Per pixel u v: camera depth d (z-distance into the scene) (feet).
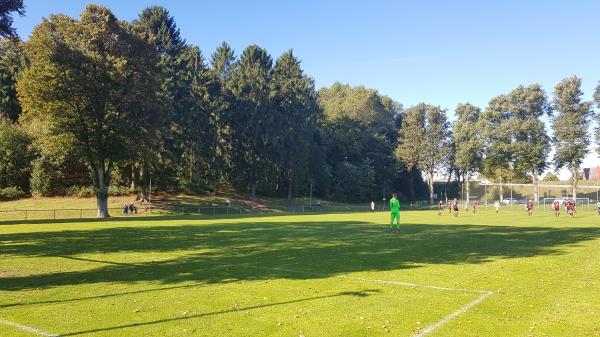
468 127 302.66
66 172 219.61
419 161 336.90
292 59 265.34
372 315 29.01
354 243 70.08
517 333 25.55
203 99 230.68
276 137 245.65
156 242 72.18
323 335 25.09
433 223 119.75
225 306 31.22
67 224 119.34
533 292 35.65
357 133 338.95
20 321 27.58
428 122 338.95
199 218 155.43
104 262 51.37
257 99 244.42
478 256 55.57
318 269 46.37
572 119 261.65
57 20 146.82
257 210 221.05
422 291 36.01
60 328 26.22
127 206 180.34
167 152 215.92
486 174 301.63
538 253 58.29
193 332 25.57
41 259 53.72
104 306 31.22
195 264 49.78
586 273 43.86
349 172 311.68
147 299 33.24
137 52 157.99
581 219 140.36
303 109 260.01
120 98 150.61
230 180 250.57
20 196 206.18
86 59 146.72
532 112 280.92
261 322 27.45
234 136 243.81
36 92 141.49
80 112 150.71
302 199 279.28
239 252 59.77
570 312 29.86
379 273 43.91
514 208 249.75
